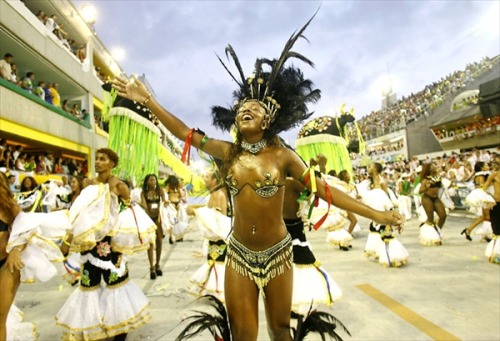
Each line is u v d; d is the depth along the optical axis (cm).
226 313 190
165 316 356
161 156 384
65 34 1493
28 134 1090
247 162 186
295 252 313
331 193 192
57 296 446
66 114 1363
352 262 544
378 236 532
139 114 353
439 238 643
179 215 959
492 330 289
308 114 211
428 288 402
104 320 287
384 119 3061
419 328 299
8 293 244
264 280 185
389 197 564
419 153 2359
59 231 269
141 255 681
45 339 313
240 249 189
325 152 561
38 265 252
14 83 1021
